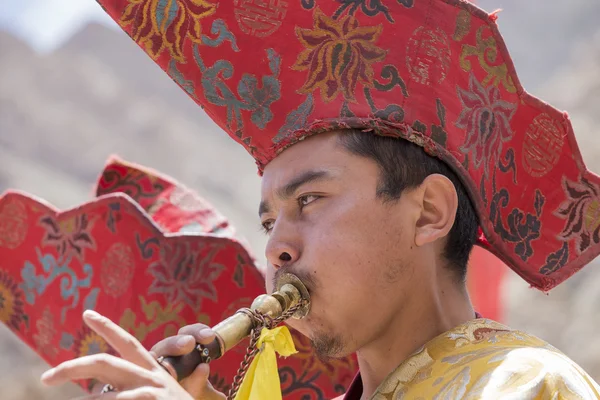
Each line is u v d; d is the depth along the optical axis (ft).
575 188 8.39
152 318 10.53
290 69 7.81
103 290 10.73
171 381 5.86
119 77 94.68
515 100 8.16
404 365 7.25
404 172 7.43
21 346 38.42
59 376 5.81
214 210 11.50
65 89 85.61
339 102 7.64
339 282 7.14
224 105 7.93
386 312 7.27
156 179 11.66
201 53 7.93
